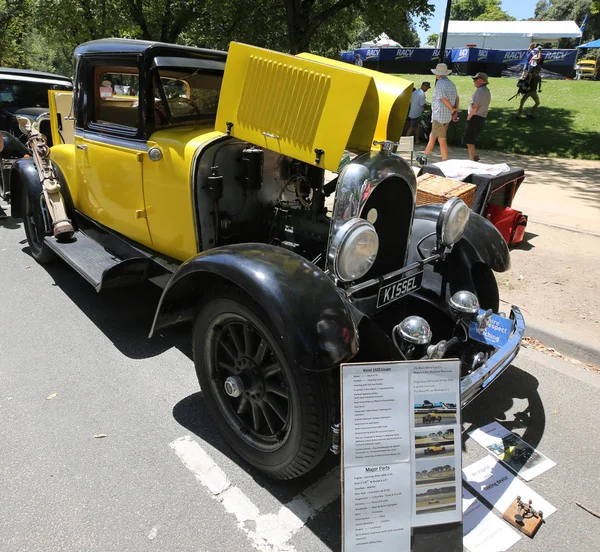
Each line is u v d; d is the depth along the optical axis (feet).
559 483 8.34
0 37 74.54
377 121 8.38
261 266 7.13
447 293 10.73
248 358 7.98
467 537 7.26
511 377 11.33
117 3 46.88
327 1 44.98
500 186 17.97
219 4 42.63
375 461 6.30
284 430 7.80
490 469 8.61
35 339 12.20
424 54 81.56
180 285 8.45
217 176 9.73
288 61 7.99
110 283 10.93
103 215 13.08
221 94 8.93
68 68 131.13
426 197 16.03
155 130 10.48
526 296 14.58
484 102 28.86
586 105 52.24
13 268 16.60
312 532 7.25
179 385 10.61
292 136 8.18
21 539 6.96
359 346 7.36
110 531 7.13
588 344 11.95
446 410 6.58
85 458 8.48
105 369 11.07
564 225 21.03
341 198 7.84
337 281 7.76
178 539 7.06
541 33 109.91
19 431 9.06
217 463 8.51
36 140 14.80
